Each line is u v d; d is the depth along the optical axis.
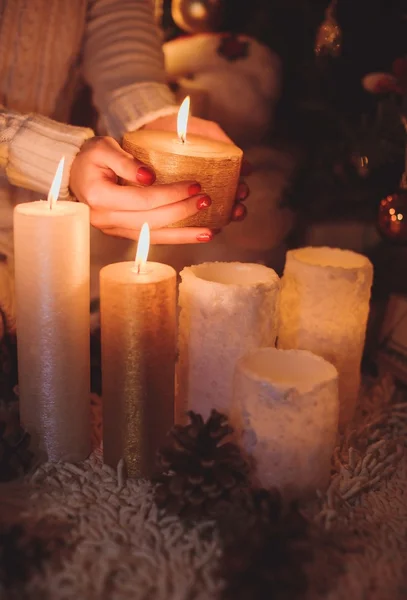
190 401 0.76
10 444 0.73
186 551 0.66
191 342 0.74
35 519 0.68
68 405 0.74
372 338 0.96
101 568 0.64
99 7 0.96
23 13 0.90
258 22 1.20
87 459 0.76
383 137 0.96
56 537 0.66
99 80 0.96
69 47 0.93
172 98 0.94
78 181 0.77
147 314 0.70
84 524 0.68
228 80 1.13
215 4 1.06
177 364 0.80
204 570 0.64
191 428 0.68
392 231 0.91
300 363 0.71
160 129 0.91
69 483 0.73
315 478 0.70
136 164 0.73
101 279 0.71
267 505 0.65
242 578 0.61
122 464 0.73
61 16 0.92
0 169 0.87
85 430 0.76
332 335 0.79
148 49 0.96
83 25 0.96
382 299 0.99
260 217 1.10
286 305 0.81
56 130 0.79
